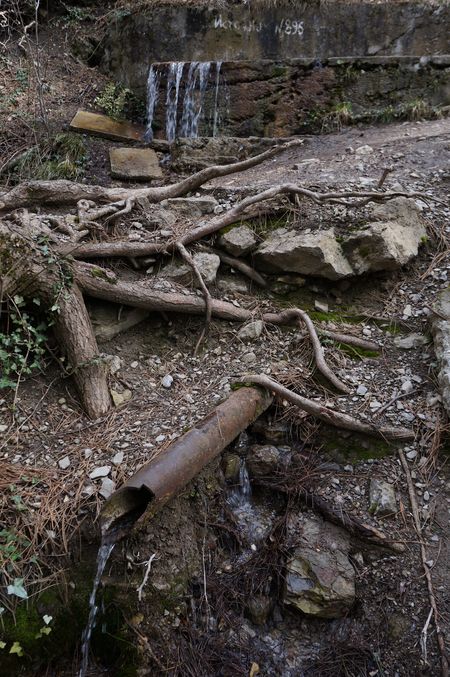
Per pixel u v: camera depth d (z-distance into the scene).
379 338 4.14
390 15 7.42
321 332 4.09
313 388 3.84
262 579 3.26
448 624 3.00
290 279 4.39
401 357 4.00
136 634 2.95
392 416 3.65
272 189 4.48
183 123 7.28
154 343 4.11
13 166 6.16
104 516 2.92
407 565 3.20
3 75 7.31
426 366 3.90
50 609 2.97
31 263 3.75
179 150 6.42
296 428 3.70
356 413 3.66
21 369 3.66
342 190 4.86
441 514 3.33
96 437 3.51
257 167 6.05
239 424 3.48
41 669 2.97
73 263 3.93
